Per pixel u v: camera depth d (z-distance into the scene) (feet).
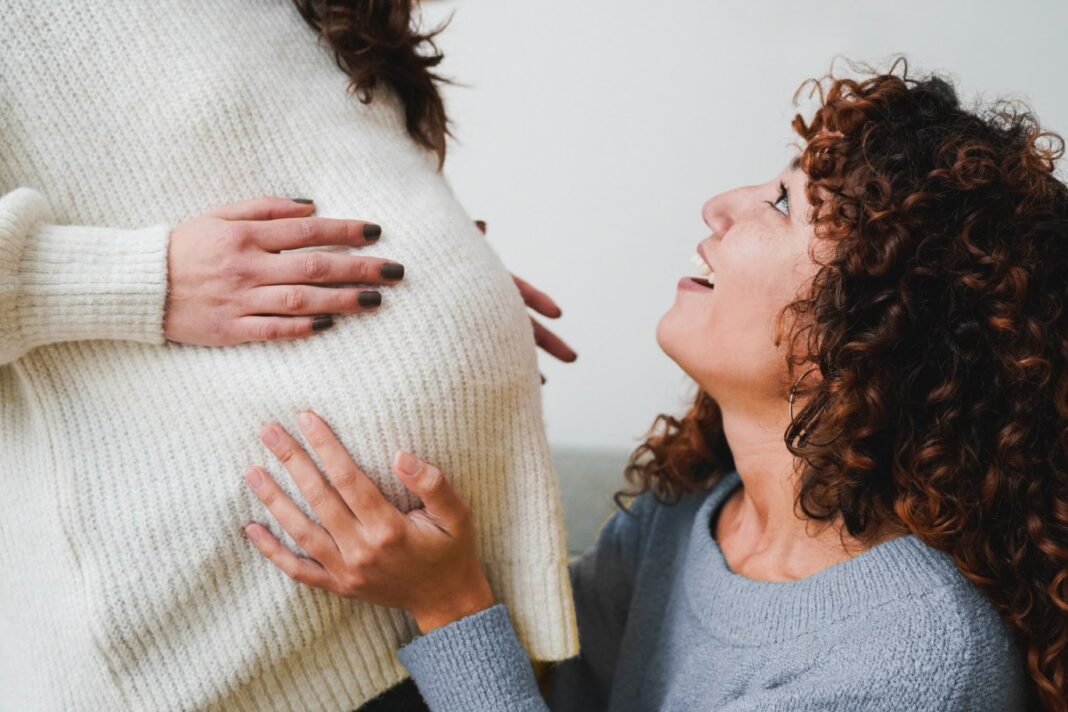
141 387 2.52
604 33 5.25
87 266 2.37
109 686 2.53
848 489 2.76
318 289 2.47
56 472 2.50
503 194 5.68
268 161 2.63
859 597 2.70
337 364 2.50
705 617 3.06
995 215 2.63
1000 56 4.66
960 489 2.66
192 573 2.50
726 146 5.23
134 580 2.47
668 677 3.22
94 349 2.53
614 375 5.73
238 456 2.51
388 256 2.60
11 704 2.87
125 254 2.40
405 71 2.96
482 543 2.89
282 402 2.50
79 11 2.43
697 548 3.29
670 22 5.11
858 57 4.87
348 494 2.47
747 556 3.19
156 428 2.51
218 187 2.57
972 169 2.63
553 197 5.59
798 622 2.78
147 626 2.50
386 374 2.52
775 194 3.05
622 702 3.44
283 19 2.79
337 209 2.67
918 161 2.70
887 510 2.82
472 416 2.63
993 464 2.65
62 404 2.52
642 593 3.61
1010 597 2.69
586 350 5.74
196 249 2.43
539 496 2.85
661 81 5.22
